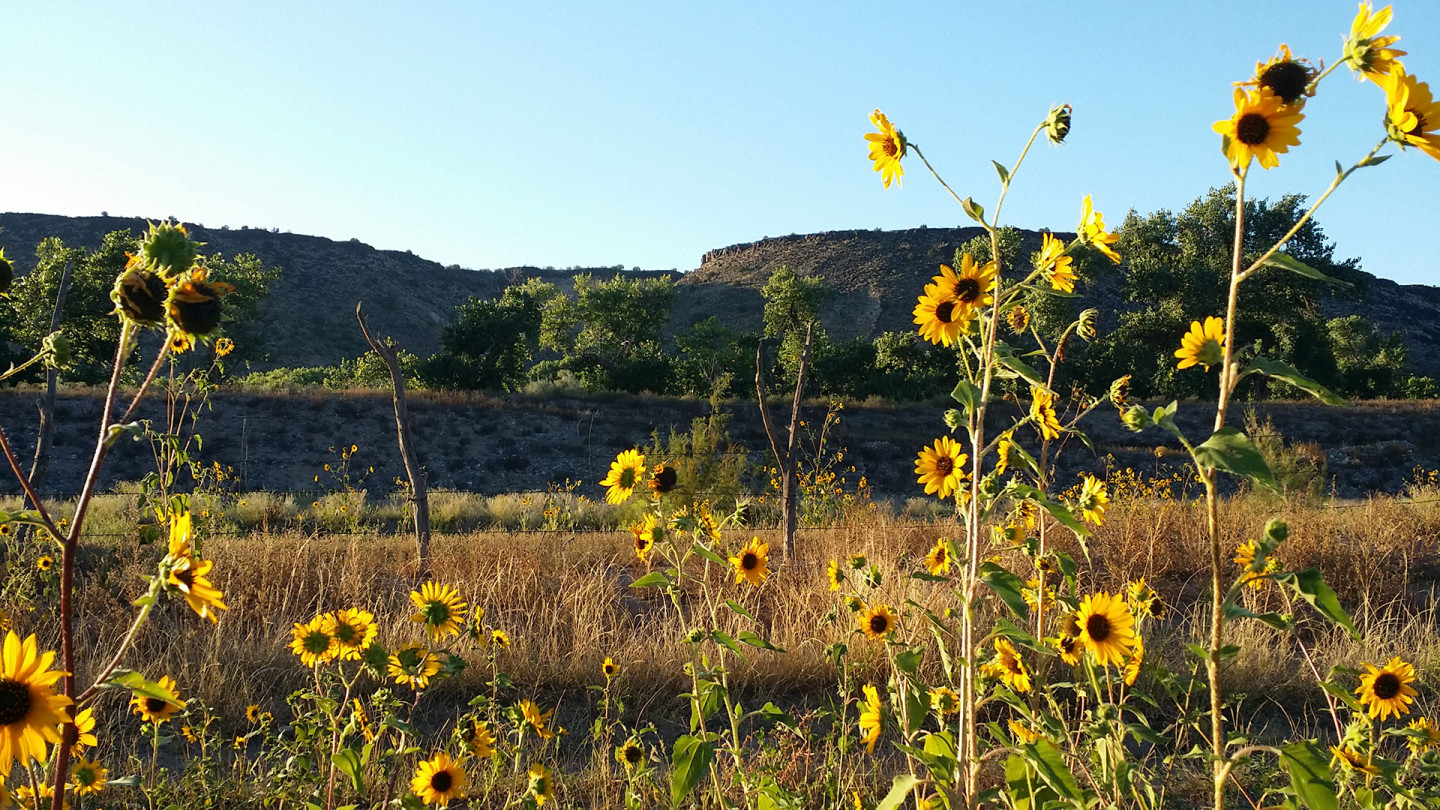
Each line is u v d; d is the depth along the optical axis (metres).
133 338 1.60
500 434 27.53
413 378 36.31
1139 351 39.12
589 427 28.30
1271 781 3.86
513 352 38.69
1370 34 1.57
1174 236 44.44
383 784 3.76
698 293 86.06
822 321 74.25
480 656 5.52
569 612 6.74
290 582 6.91
